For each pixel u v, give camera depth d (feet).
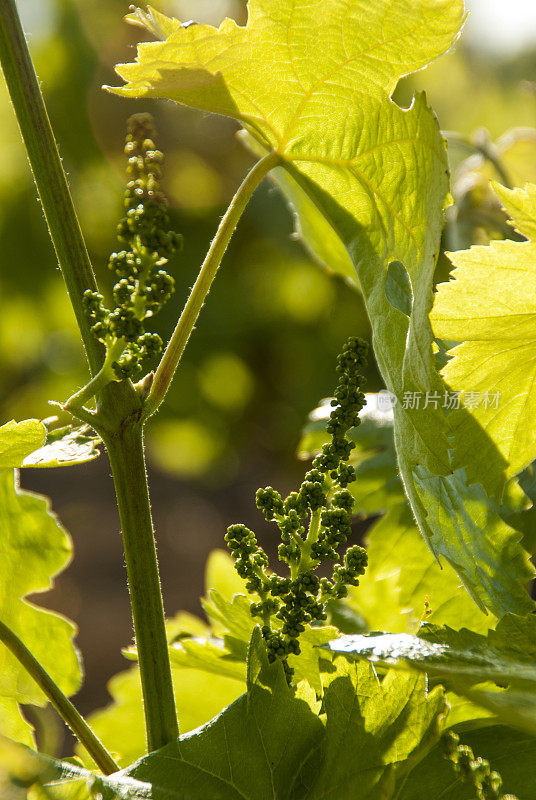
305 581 3.05
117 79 12.40
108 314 3.01
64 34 12.30
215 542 19.33
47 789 2.88
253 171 3.15
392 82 3.10
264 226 12.41
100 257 12.22
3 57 3.07
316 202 3.18
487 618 3.38
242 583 3.81
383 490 3.58
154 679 3.06
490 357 3.14
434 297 3.11
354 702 3.03
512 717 2.89
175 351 3.08
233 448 15.21
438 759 3.05
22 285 12.88
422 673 2.97
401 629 3.55
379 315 3.14
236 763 2.99
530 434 3.18
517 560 3.19
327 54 3.07
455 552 3.15
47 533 3.40
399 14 3.03
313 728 3.02
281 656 3.04
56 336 14.17
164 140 12.43
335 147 3.14
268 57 3.07
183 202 12.73
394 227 3.14
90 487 22.35
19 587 3.38
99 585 17.01
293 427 13.82
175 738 3.06
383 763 3.02
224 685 3.46
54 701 3.09
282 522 3.07
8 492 3.39
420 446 3.08
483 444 3.18
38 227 12.82
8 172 12.64
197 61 3.06
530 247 3.06
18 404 14.78
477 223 3.68
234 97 3.11
